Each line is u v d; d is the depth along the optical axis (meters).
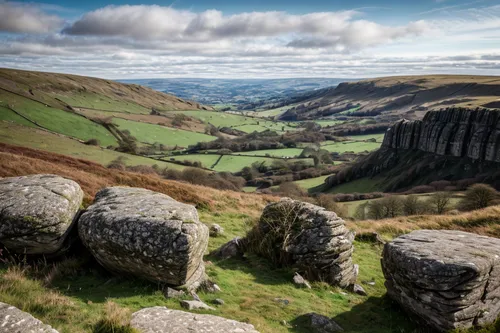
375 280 17.67
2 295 8.48
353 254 21.89
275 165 149.38
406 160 187.38
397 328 12.17
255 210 33.81
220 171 127.69
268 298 12.73
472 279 11.09
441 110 186.88
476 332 10.94
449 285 11.16
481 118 166.00
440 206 79.44
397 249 13.29
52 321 7.73
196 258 11.50
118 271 11.65
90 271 11.94
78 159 41.59
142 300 10.09
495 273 11.78
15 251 11.42
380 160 190.12
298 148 190.75
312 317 11.54
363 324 12.27
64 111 164.00
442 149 176.25
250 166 143.50
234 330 8.28
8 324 6.30
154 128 189.38
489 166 158.00
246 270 15.51
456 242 13.73
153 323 7.87
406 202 81.94
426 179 169.00
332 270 15.92
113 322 7.62
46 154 41.56
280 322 10.92
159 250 10.62
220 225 24.25
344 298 14.50
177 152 155.62
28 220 10.95
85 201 20.83
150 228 10.89
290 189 102.69
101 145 137.12
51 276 10.80
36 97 188.62
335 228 16.44
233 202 35.41
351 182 159.12
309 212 17.22
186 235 10.73
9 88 183.50
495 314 11.88
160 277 11.09
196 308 10.09
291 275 15.49
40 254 11.73
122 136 157.88
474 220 30.77
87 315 8.30
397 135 198.25
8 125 110.31
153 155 140.00
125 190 14.79
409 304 12.49
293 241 16.53
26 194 11.88
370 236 25.31
